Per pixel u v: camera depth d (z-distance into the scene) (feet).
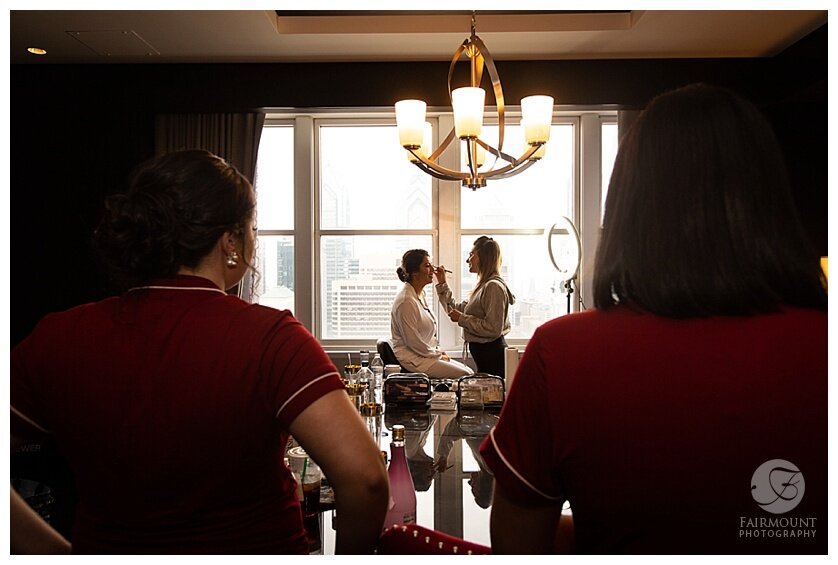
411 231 15.35
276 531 2.81
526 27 10.22
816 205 11.51
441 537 3.05
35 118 11.71
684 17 9.66
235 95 11.55
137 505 2.61
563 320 2.28
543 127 7.38
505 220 15.33
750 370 2.00
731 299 2.04
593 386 2.10
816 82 10.13
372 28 10.25
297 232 15.03
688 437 2.02
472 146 7.18
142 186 2.76
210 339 2.62
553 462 2.21
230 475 2.65
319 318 15.43
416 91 11.51
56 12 9.30
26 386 2.69
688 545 2.06
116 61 11.46
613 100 11.51
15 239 11.87
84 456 2.65
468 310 12.10
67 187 11.82
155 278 2.78
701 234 2.11
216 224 2.77
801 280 2.09
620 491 2.09
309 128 14.96
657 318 2.13
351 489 2.64
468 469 5.07
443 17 10.26
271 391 2.65
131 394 2.57
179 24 9.80
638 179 2.26
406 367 11.31
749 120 2.21
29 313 11.90
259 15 9.47
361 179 15.39
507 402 2.37
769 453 1.98
